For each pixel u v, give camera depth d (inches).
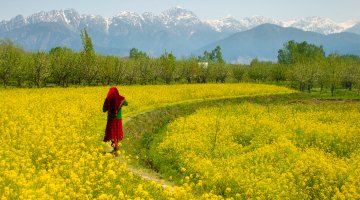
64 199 401.4
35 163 549.6
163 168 682.2
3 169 479.8
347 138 887.1
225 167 621.9
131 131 977.5
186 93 1919.3
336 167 605.3
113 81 3134.8
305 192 541.6
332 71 3006.9
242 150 795.4
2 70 2255.2
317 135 914.7
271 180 557.9
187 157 693.9
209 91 2069.4
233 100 1956.2
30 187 424.5
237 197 502.3
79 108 1090.1
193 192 536.4
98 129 854.5
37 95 1409.9
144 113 1235.2
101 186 457.7
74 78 2775.6
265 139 893.2
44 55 2586.1
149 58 3565.5
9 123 742.5
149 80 3489.2
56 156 559.5
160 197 453.7
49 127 732.7
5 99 1191.6
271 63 4562.0
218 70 3786.9
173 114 1427.2
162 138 975.6
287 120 1170.6
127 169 564.7
